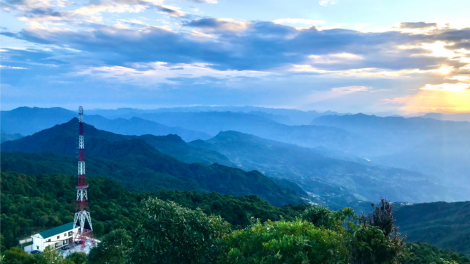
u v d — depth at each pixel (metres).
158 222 18.23
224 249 19.22
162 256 18.05
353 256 16.97
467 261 62.41
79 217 68.69
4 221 63.78
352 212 20.59
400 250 17.36
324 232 18.36
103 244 36.97
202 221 19.55
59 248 62.59
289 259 15.79
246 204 86.69
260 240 18.08
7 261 35.94
